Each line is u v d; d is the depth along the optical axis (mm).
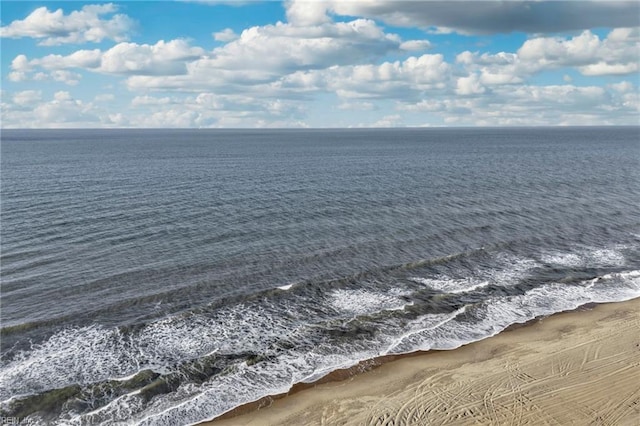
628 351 21172
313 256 32375
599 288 28422
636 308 25750
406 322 24109
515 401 17703
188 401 17922
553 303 26422
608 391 18188
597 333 22984
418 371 20016
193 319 23781
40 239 34938
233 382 19141
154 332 22500
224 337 22297
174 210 44531
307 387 18953
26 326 22547
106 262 30703
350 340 22359
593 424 16312
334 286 27875
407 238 36469
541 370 19828
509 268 31188
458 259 32438
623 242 36531
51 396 17859
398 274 29828
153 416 17078
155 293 26312
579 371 19656
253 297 26172
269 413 17375
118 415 17078
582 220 42438
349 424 16672
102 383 18672
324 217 42375
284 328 23219
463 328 23672
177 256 32031
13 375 19062
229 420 17000
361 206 46781
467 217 42781
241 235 36781
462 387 18734
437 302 26266
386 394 18422
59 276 28312
